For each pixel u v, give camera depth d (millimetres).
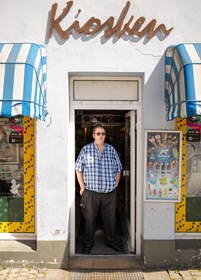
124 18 4801
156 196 4945
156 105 4891
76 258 5176
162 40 4828
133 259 5191
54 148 4855
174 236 4996
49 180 4871
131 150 5359
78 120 6703
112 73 4898
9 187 5176
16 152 5152
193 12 4824
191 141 5121
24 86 4059
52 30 4797
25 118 5105
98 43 4809
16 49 4402
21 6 4781
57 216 4891
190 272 4785
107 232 5477
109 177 5168
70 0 4773
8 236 5148
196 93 4051
